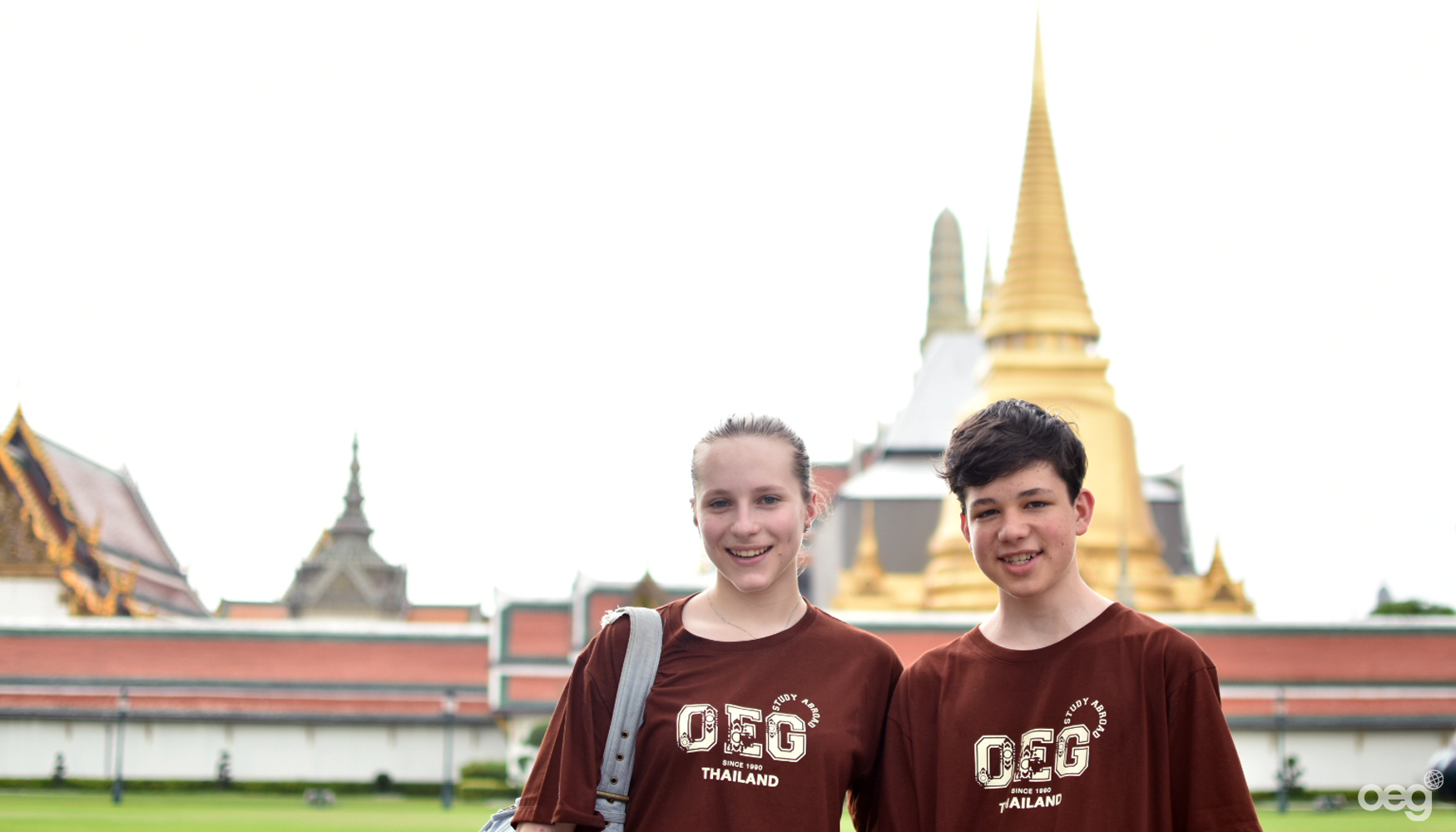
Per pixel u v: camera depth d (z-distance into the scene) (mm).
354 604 90125
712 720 4484
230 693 55562
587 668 4699
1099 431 61000
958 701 4590
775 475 4668
